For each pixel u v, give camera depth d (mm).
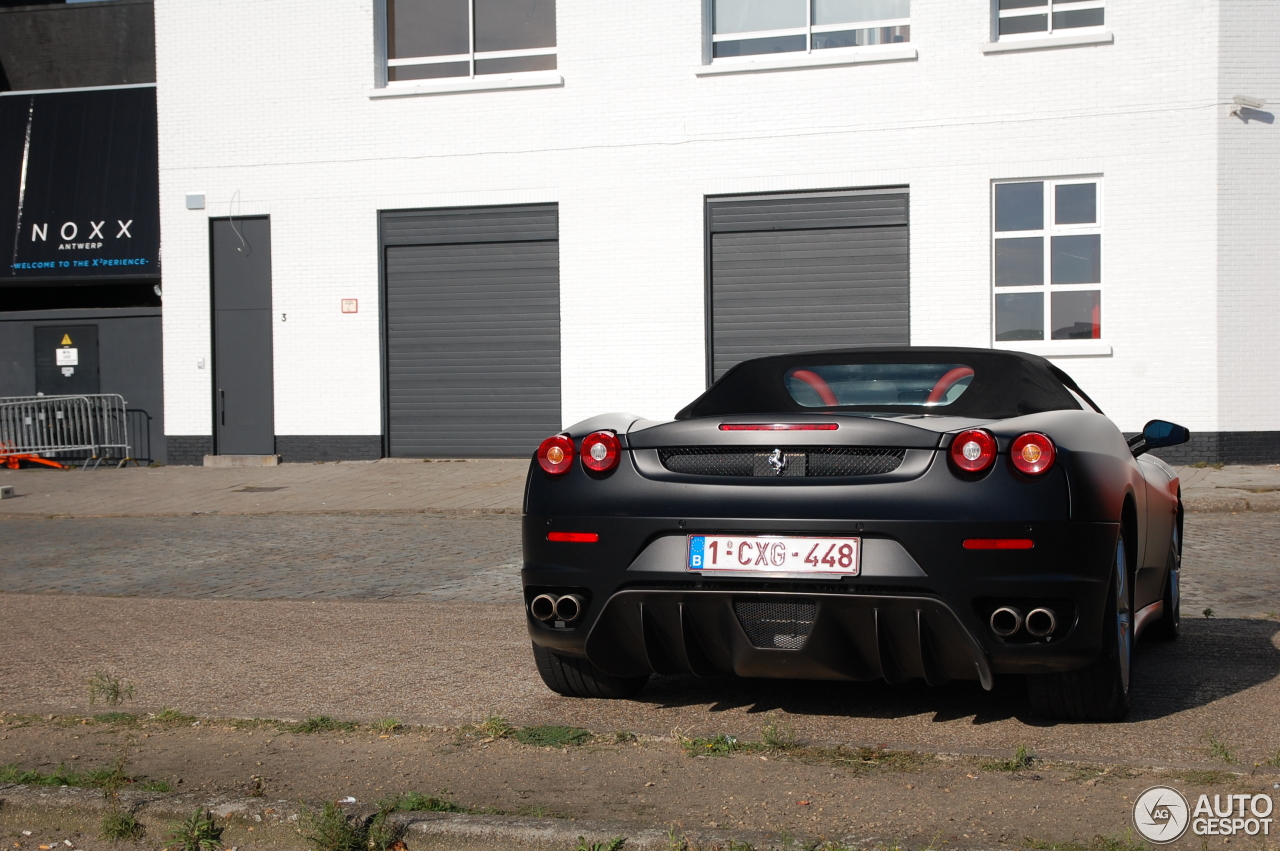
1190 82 14352
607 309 16219
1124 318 14672
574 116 16266
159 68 17547
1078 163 14734
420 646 5840
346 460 17094
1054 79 14781
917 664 3943
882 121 15320
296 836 3285
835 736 4125
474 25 16906
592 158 16234
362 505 12688
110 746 4137
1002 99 14945
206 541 10484
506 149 16516
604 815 3334
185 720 4441
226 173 17359
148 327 18203
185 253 17500
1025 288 15055
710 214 15945
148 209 17938
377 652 5711
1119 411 14695
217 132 17391
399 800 3420
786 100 15617
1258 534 9406
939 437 3861
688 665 4223
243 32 17281
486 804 3447
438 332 16875
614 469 4176
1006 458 3818
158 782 3674
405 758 3928
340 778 3730
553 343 16516
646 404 16141
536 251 16516
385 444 17078
